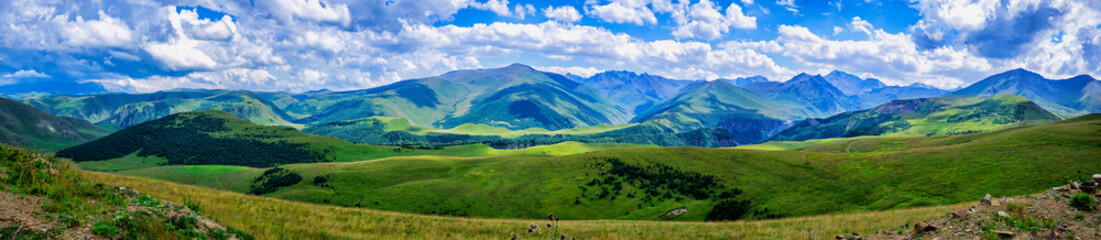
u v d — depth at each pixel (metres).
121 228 13.55
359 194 144.00
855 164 127.75
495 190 144.88
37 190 15.25
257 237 18.94
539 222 39.81
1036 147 117.06
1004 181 92.81
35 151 20.91
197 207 18.98
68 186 16.67
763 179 128.38
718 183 128.62
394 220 33.78
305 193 146.75
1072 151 108.06
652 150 187.25
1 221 11.64
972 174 100.50
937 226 20.78
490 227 33.81
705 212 106.69
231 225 20.98
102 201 15.37
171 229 14.38
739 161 154.00
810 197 106.38
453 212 124.19
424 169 179.38
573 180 151.12
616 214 116.19
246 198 35.75
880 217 33.19
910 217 30.61
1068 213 19.23
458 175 169.25
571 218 116.06
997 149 117.75
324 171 179.12
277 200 38.16
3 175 16.31
